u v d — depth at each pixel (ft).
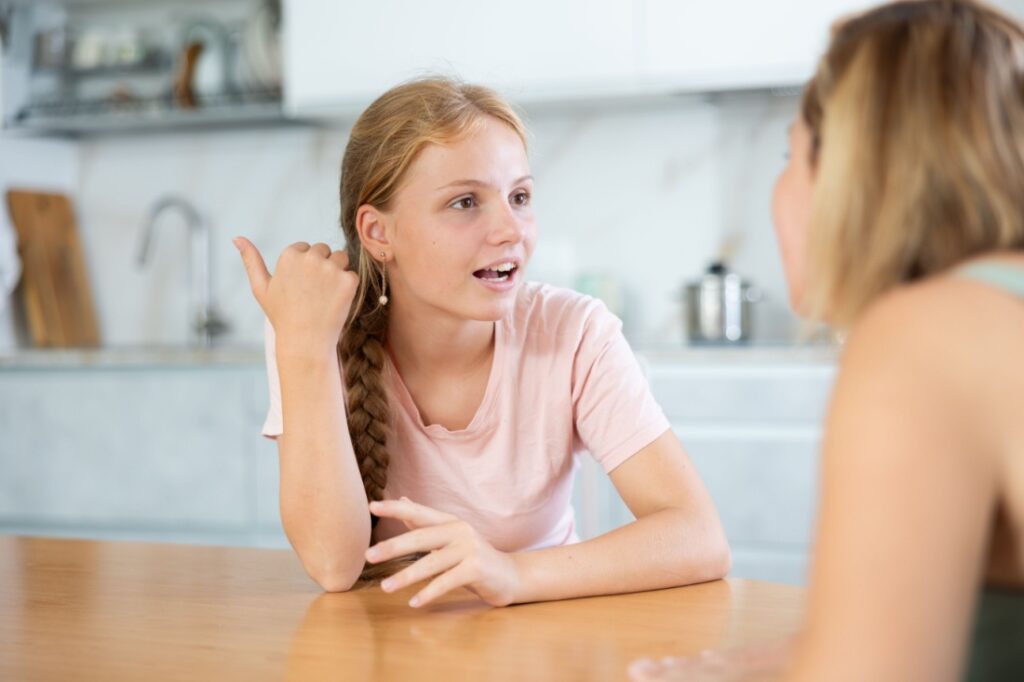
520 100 10.79
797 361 9.28
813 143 2.57
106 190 13.41
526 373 4.79
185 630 3.34
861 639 1.96
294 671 2.92
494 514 4.77
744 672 2.75
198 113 12.01
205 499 10.67
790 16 9.98
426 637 3.23
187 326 13.17
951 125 2.26
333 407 4.13
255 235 12.93
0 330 12.71
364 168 4.50
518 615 3.48
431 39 10.95
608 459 4.62
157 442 10.78
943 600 1.98
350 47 11.22
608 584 3.72
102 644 3.20
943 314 2.10
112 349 12.37
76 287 13.24
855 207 2.32
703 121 11.55
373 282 4.66
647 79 10.40
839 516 2.03
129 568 4.24
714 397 9.50
